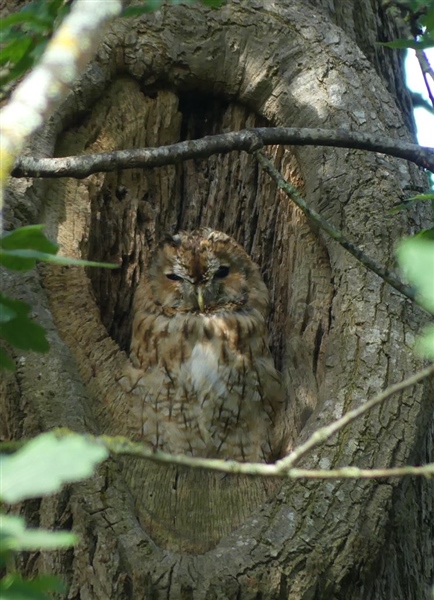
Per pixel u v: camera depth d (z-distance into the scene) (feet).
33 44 23.34
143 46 37.96
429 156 31.91
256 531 28.53
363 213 34.55
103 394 32.45
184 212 42.45
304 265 36.55
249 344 38.68
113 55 37.47
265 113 38.93
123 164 29.60
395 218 34.24
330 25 38.99
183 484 30.94
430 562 33.58
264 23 38.58
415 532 32.94
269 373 38.42
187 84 39.27
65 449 15.30
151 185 42.01
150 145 39.06
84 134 36.86
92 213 38.24
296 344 36.14
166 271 40.78
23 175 28.86
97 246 39.45
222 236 41.24
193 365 38.47
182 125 40.70
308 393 35.32
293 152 38.27
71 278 33.81
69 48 18.79
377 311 32.45
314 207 35.76
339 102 36.94
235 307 40.04
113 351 33.60
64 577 27.55
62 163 28.99
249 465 20.43
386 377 31.07
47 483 14.79
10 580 16.99
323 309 35.70
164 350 39.06
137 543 27.84
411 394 30.60
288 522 28.58
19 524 15.66
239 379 38.17
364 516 28.73
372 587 30.25
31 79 18.43
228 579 27.61
